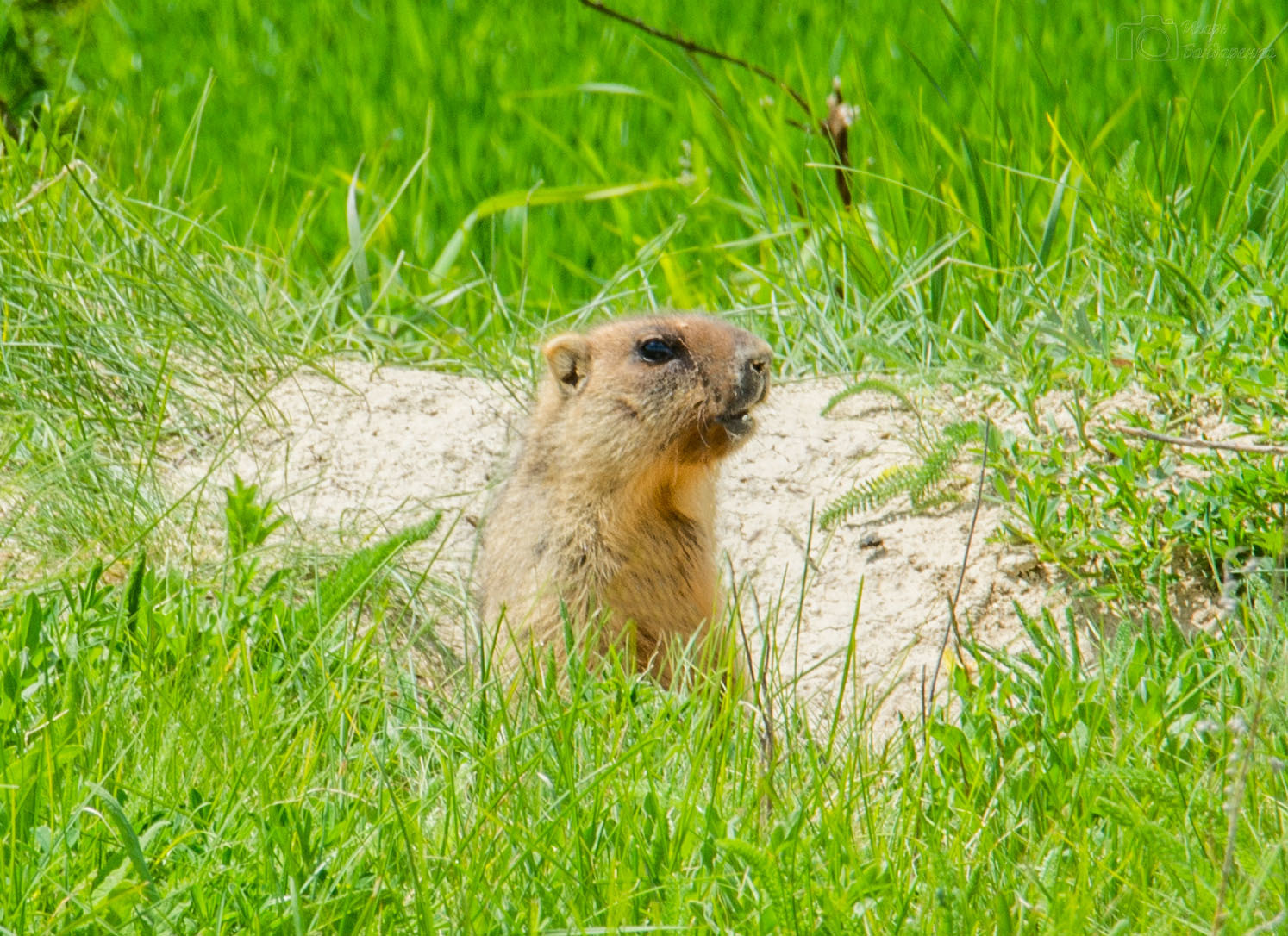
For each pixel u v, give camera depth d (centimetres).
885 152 1256
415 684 741
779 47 1755
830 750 644
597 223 1498
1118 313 876
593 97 1711
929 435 969
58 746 600
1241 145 1175
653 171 1521
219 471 975
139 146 1313
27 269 1039
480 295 1278
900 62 1616
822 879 552
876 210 1276
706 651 821
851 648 684
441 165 1566
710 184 1488
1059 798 601
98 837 553
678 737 657
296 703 697
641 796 595
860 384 922
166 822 558
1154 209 1013
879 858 557
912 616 879
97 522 870
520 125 1669
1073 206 1091
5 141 1168
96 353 1019
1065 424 901
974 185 1188
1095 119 1384
